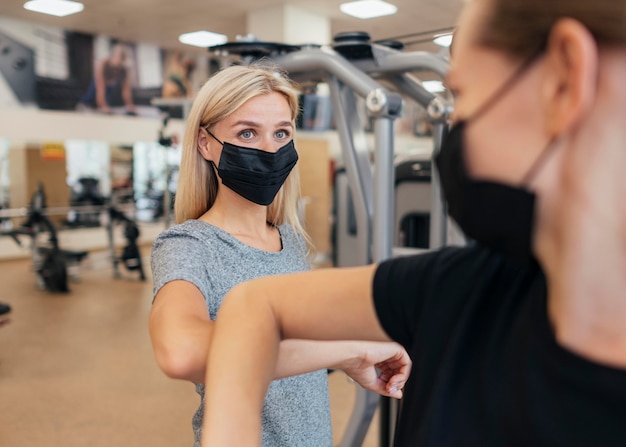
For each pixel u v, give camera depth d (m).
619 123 0.33
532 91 0.36
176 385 3.57
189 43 9.38
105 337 4.52
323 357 0.75
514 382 0.40
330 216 8.55
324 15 7.58
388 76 2.39
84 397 3.37
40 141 8.44
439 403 0.44
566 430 0.36
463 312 0.46
